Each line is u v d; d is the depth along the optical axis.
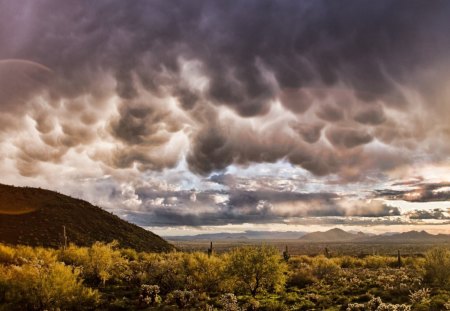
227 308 24.50
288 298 29.59
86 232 83.81
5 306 22.75
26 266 25.95
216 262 34.97
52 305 23.70
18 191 98.56
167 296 28.02
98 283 33.22
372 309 24.22
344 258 62.28
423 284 33.84
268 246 32.81
